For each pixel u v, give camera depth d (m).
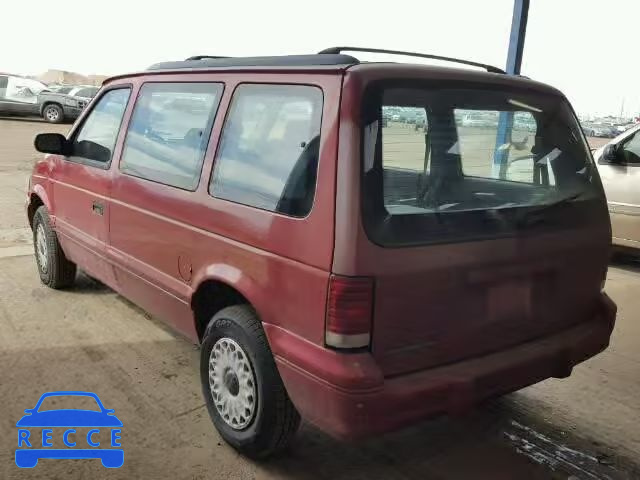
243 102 2.90
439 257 2.38
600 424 3.44
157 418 3.27
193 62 3.41
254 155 2.75
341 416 2.27
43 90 20.98
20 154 13.91
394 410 2.29
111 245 3.92
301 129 2.52
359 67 2.40
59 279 5.08
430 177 2.50
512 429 3.34
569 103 3.13
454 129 2.59
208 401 3.11
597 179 3.11
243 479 2.80
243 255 2.71
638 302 5.70
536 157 2.93
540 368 2.76
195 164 3.11
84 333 4.34
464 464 3.00
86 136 4.34
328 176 2.32
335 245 2.26
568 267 2.89
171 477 2.79
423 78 2.52
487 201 2.67
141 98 3.74
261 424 2.73
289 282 2.46
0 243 6.66
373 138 2.30
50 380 3.65
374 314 2.26
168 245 3.28
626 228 6.61
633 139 6.64
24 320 4.54
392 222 2.30
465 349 2.56
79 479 2.75
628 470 3.01
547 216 2.77
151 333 4.38
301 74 2.59
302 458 2.98
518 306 2.71
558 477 2.93
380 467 2.94
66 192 4.51
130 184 3.62
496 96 2.77
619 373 4.11
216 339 2.98
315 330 2.35
